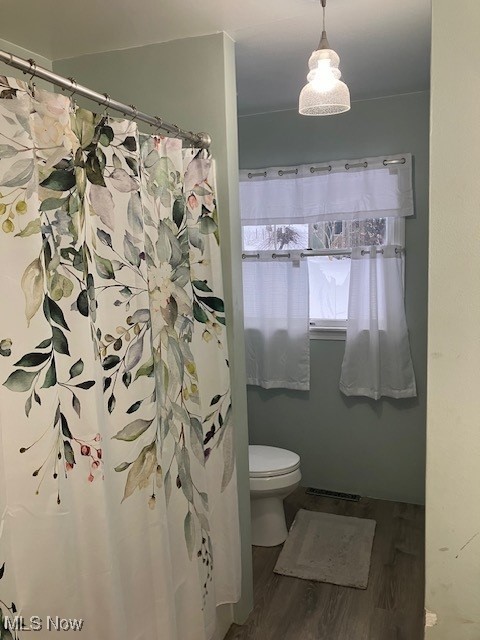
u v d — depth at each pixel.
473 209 1.25
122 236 1.56
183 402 1.89
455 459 1.34
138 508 1.63
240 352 2.18
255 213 3.33
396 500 3.27
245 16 1.83
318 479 3.45
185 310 1.89
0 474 1.20
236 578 2.11
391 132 3.04
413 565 2.61
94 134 1.47
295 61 2.34
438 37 1.23
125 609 1.60
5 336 1.23
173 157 1.82
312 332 3.36
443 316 1.31
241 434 2.22
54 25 1.87
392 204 3.02
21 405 1.26
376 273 3.08
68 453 1.39
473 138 1.23
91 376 1.40
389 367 3.14
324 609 2.32
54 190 1.33
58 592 1.35
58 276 1.35
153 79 2.07
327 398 3.37
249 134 3.36
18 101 1.20
